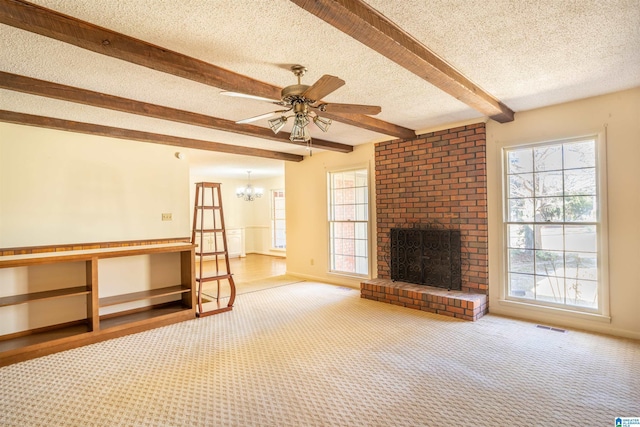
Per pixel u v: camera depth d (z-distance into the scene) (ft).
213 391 8.07
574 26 6.72
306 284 19.71
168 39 6.89
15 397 7.93
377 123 13.28
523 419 6.85
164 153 15.44
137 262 14.14
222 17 6.15
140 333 12.06
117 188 13.97
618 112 10.78
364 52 7.63
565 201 12.04
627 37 7.18
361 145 18.12
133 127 13.42
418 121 13.84
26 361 9.85
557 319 12.14
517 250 13.11
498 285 13.41
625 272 10.84
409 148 15.76
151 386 8.34
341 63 8.20
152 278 14.56
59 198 12.51
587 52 7.88
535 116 12.35
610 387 7.98
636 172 10.57
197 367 9.34
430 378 8.56
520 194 13.02
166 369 9.24
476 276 13.83
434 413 7.10
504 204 13.23
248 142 16.76
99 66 8.04
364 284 16.10
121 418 7.07
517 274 13.14
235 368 9.23
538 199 12.62
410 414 7.07
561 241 12.16
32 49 7.14
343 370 9.04
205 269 26.04
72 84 9.08
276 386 8.27
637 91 10.46
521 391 7.89
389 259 16.63
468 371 8.89
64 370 9.27
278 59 7.89
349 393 7.91
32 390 8.23
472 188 13.80
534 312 12.61
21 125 11.73
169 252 14.65
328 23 5.91
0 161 11.34
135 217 14.43
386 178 16.74
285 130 14.71
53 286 11.98
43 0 5.55
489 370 8.92
